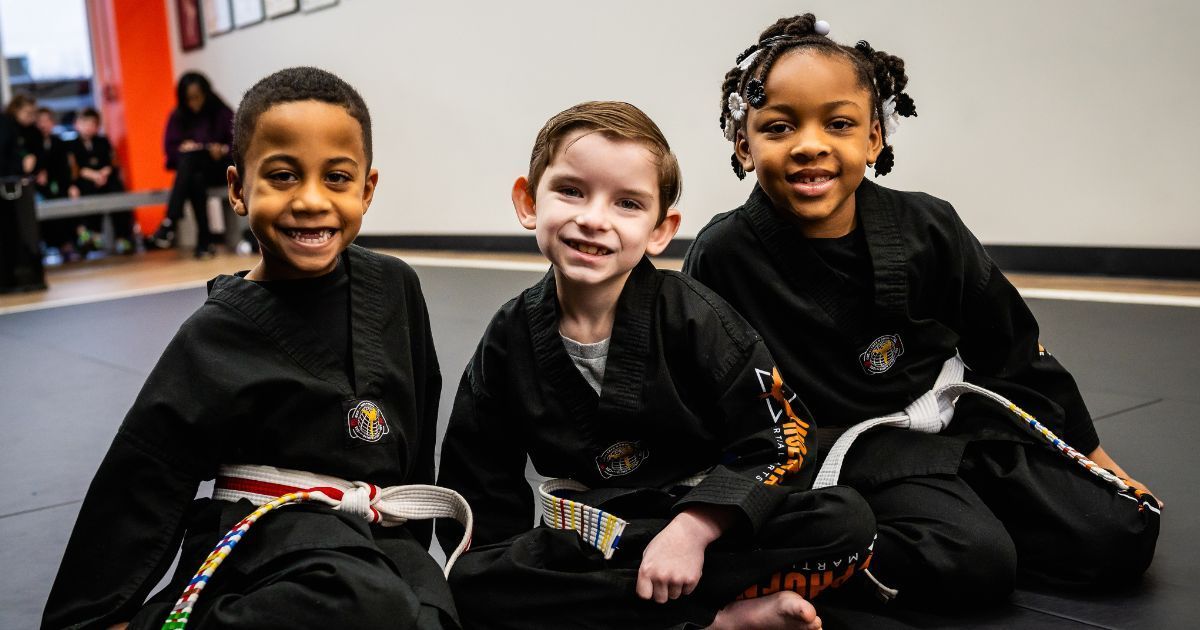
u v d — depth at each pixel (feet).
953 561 5.35
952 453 5.84
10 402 12.17
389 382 5.16
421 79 27.30
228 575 4.65
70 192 32.22
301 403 4.88
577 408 5.38
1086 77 16.10
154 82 37.91
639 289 5.35
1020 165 17.02
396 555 4.82
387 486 5.13
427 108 27.30
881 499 5.73
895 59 6.28
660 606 4.92
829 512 4.88
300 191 4.78
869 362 6.07
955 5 17.25
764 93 5.74
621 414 5.27
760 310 6.14
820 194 5.73
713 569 4.96
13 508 8.08
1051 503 5.71
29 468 9.28
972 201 17.66
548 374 5.39
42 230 32.09
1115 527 5.52
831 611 5.53
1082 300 14.44
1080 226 16.56
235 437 4.86
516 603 4.97
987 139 17.29
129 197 31.45
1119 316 13.26
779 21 6.26
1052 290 15.40
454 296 18.16
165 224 30.91
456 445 5.66
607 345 5.34
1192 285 15.08
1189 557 6.05
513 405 5.50
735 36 20.26
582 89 23.43
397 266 5.48
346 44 29.35
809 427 5.35
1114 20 15.67
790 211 5.90
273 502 4.69
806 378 6.05
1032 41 16.55
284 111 4.74
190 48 36.37
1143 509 5.53
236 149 4.95
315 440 4.91
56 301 21.79
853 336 6.03
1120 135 15.92
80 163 32.73
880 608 5.55
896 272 5.93
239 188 5.12
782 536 4.92
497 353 5.54
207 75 35.70
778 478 5.03
